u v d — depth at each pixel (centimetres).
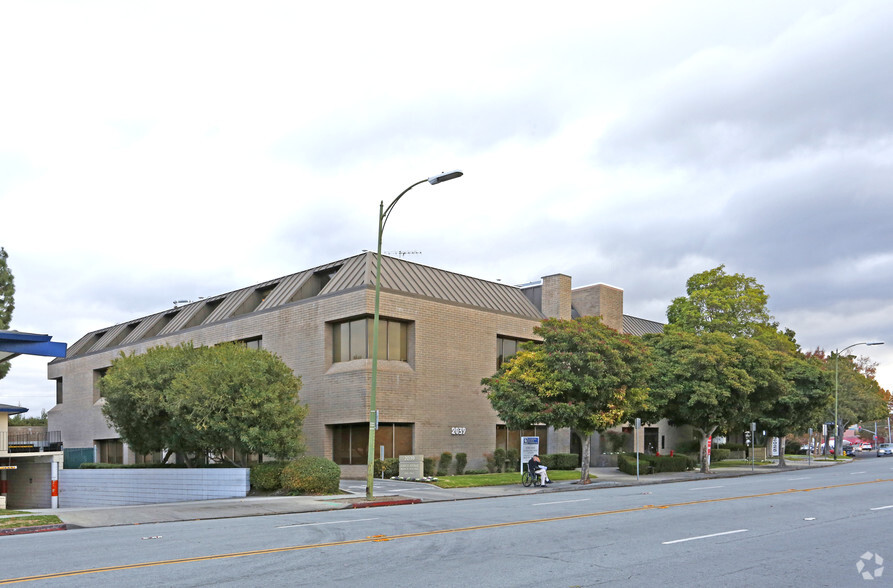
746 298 5259
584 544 1244
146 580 928
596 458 4597
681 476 3606
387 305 3419
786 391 4062
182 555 1134
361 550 1177
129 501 3006
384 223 2370
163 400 2995
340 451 3456
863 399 7162
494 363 3962
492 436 3891
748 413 3988
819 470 4194
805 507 1891
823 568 1015
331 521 1648
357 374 3334
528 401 2986
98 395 5303
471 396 3794
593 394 2977
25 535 1480
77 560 1095
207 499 2503
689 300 5459
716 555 1125
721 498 2186
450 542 1270
